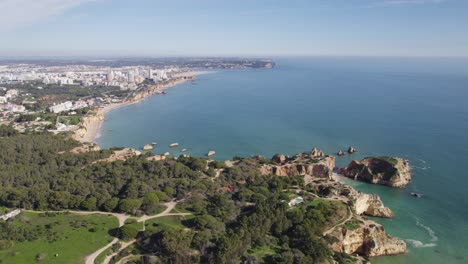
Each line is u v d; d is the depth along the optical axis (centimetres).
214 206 13150
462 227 14062
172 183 14800
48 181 15412
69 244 10675
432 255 12206
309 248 10456
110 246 10650
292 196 14112
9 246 10388
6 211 12781
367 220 13112
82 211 13062
